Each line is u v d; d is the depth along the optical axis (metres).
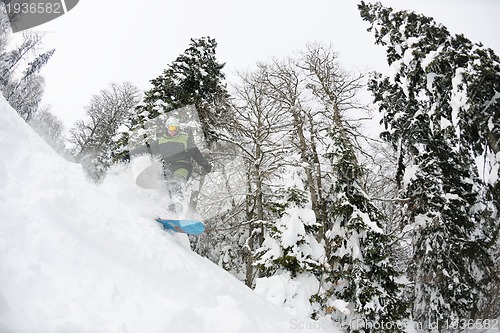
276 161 14.49
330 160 10.34
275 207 9.12
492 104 8.77
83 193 3.26
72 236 2.62
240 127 14.86
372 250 8.96
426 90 11.52
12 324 1.63
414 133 12.34
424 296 12.47
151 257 3.11
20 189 2.69
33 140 3.47
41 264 2.20
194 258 4.02
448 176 11.93
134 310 2.39
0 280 1.87
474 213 12.41
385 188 17.58
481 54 9.66
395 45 12.30
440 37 11.15
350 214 9.56
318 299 7.98
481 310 12.75
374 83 14.27
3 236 2.16
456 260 11.37
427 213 11.49
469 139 9.65
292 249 8.33
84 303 2.15
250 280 13.05
